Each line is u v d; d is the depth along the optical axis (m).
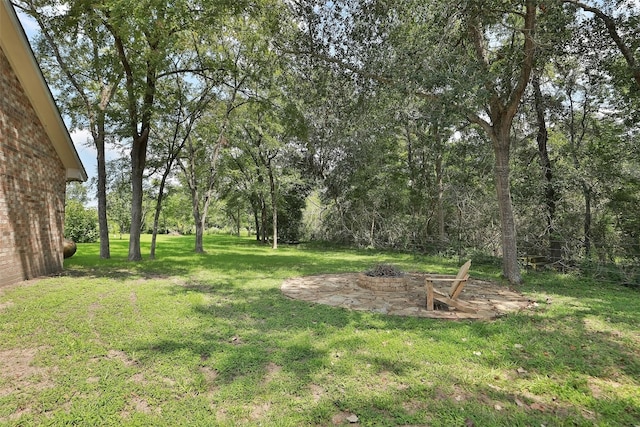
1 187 7.00
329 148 21.02
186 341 4.12
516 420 2.66
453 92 7.00
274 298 6.66
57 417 2.56
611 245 10.23
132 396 2.91
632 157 10.77
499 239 13.43
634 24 8.57
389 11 8.45
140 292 6.84
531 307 6.18
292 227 25.38
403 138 18.73
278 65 12.88
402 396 2.97
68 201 22.53
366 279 7.87
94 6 9.32
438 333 4.56
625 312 5.83
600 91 11.58
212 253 16.66
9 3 6.49
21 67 7.43
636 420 2.73
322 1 8.99
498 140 9.05
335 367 3.47
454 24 7.87
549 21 7.27
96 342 4.06
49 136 8.88
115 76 10.79
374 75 9.07
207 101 13.90
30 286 7.14
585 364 3.72
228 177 21.75
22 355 3.67
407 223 18.55
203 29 10.67
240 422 2.59
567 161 12.27
